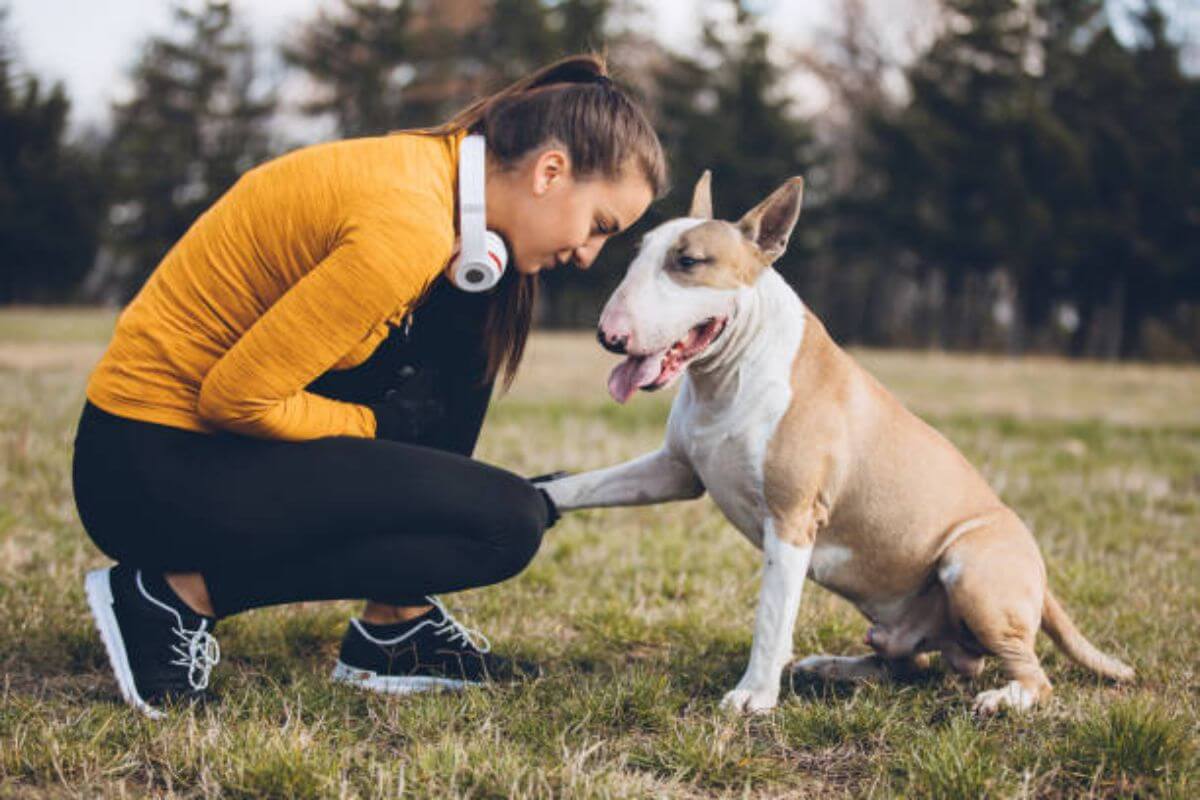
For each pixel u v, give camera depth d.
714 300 2.74
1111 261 29.41
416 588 2.65
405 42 33.94
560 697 2.80
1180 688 3.08
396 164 2.29
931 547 3.09
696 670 3.14
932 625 3.18
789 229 2.88
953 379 16.34
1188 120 29.25
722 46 34.38
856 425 3.02
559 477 3.14
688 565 4.30
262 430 2.36
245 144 35.31
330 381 2.69
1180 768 2.39
